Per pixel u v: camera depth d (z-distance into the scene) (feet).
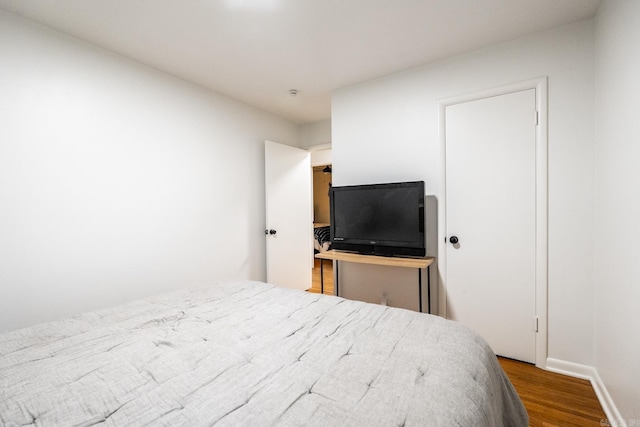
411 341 3.59
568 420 4.96
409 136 8.13
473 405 2.51
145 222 7.61
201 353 3.35
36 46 5.77
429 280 7.86
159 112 7.96
